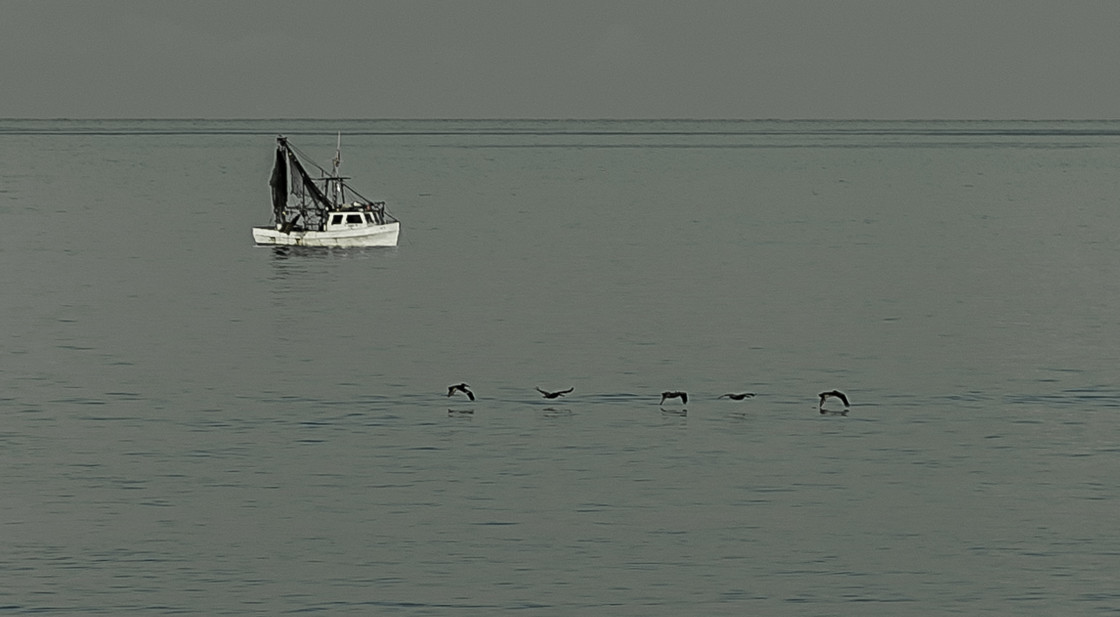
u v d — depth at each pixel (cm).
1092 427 6475
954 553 4766
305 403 6969
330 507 5241
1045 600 4372
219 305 10331
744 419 6662
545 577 4553
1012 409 6856
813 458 5950
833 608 4319
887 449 6091
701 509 5231
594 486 5525
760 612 4291
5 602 4328
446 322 9494
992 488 5497
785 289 11169
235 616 4244
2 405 6900
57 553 4744
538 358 8156
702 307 10150
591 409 6869
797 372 7769
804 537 4928
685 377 7612
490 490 5459
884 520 5109
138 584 4484
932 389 7325
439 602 4353
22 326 9306
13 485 5503
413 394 7188
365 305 10319
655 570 4606
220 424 6525
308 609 4303
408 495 5394
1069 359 8144
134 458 5909
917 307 10212
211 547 4809
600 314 9819
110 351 8394
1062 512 5194
